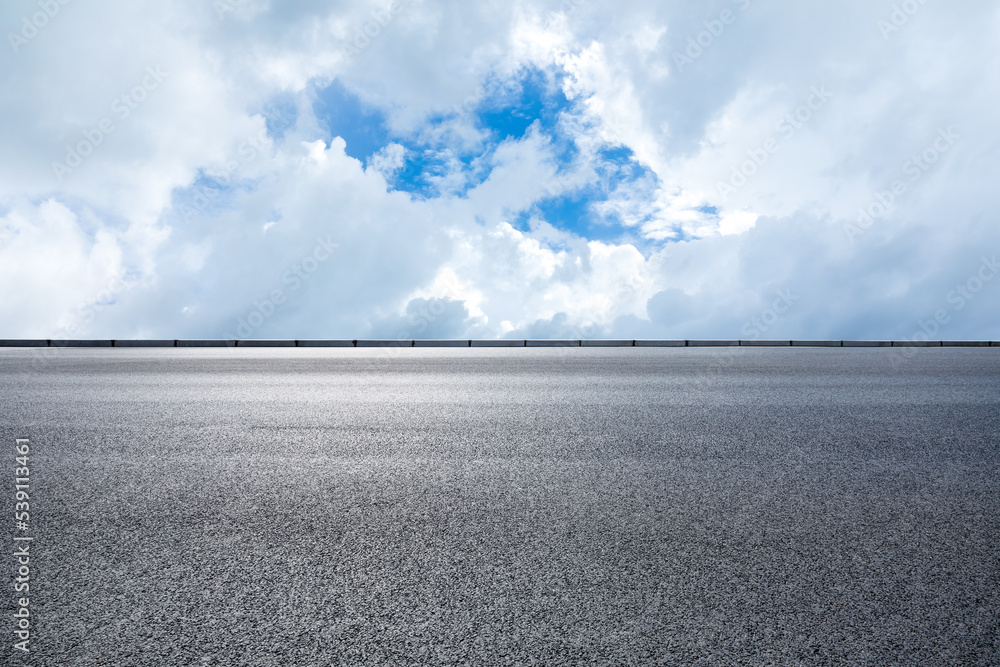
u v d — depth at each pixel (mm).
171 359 11648
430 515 2697
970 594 1961
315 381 7773
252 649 1641
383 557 2242
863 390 6777
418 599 1917
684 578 2066
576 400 6035
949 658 1610
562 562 2197
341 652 1625
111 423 4820
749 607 1866
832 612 1842
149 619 1799
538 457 3738
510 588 1992
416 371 9117
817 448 3992
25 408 5570
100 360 11289
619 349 15688
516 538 2430
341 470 3441
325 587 2000
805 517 2682
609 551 2297
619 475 3344
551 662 1582
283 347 17969
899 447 4031
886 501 2914
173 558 2234
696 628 1746
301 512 2736
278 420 4945
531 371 9078
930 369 9227
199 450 3922
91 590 1980
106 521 2619
